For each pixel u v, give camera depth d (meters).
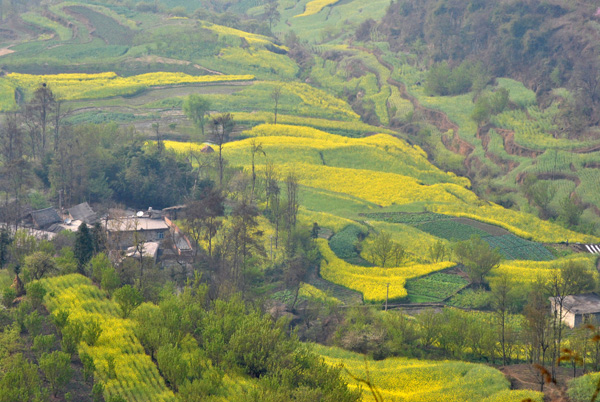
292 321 98.88
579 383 68.50
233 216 113.12
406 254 134.00
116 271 88.44
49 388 58.12
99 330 68.06
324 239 134.50
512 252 140.75
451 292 114.69
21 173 130.75
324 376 66.81
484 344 84.69
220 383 63.88
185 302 82.00
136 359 67.00
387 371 76.81
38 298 72.06
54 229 116.12
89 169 138.88
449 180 193.62
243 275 104.81
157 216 123.75
